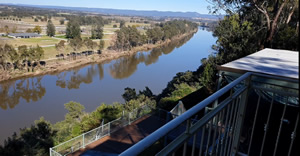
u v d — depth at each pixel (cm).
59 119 1612
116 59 3794
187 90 1044
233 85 141
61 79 2592
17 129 1462
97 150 574
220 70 256
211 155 144
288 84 183
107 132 648
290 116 316
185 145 98
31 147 823
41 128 954
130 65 3375
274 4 895
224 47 1095
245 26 982
